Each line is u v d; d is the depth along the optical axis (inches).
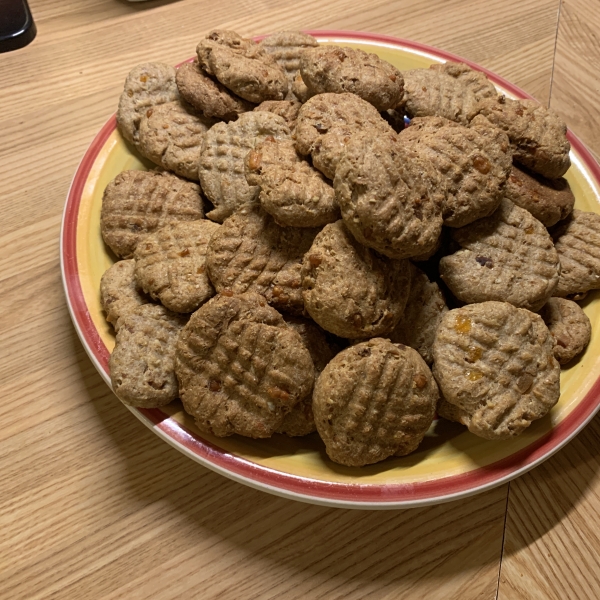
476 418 10.6
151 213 13.1
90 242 12.9
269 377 10.8
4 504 11.7
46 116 16.6
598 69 18.3
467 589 11.1
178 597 10.9
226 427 10.7
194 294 11.7
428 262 12.9
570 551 11.5
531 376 10.9
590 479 12.2
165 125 13.8
